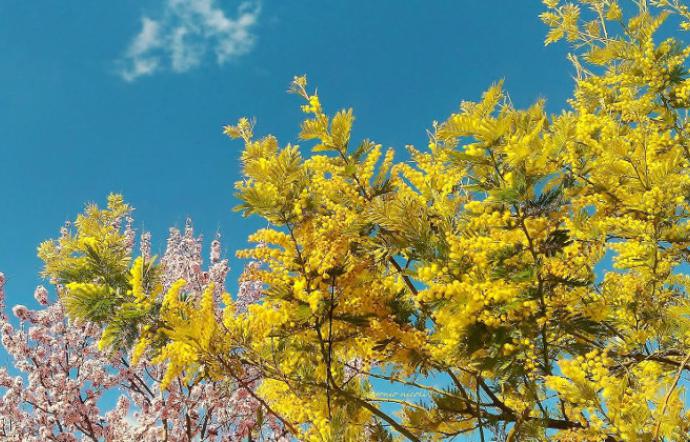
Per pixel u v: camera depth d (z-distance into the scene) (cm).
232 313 323
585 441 269
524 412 322
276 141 381
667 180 366
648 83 455
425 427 348
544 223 276
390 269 371
